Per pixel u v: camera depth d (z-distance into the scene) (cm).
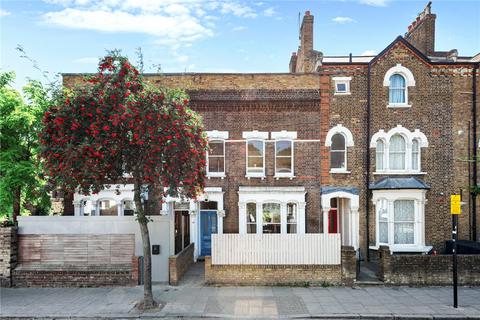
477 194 1784
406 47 1909
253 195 1861
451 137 1900
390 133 1895
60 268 1459
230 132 1912
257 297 1310
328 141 1892
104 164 1112
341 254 1449
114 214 1911
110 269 1455
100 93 1121
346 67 1906
